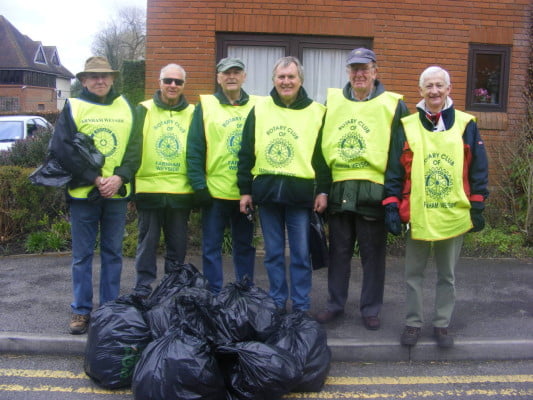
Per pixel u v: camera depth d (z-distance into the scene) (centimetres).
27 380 381
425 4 772
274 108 432
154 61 759
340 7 764
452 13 777
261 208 441
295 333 377
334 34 767
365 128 424
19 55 5550
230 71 444
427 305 503
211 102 455
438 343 417
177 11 754
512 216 755
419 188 395
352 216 446
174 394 326
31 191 707
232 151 447
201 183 440
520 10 786
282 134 426
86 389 371
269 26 761
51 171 414
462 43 781
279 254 443
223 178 450
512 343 421
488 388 376
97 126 424
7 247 694
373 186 423
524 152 750
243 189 439
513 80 796
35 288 541
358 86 424
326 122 436
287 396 364
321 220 454
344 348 416
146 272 477
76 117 420
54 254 675
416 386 379
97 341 371
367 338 425
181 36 756
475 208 397
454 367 410
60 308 483
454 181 392
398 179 407
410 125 403
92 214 429
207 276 468
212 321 370
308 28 764
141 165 455
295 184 423
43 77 5928
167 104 460
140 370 338
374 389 375
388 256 671
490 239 700
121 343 369
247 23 758
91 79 427
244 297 398
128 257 654
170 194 453
